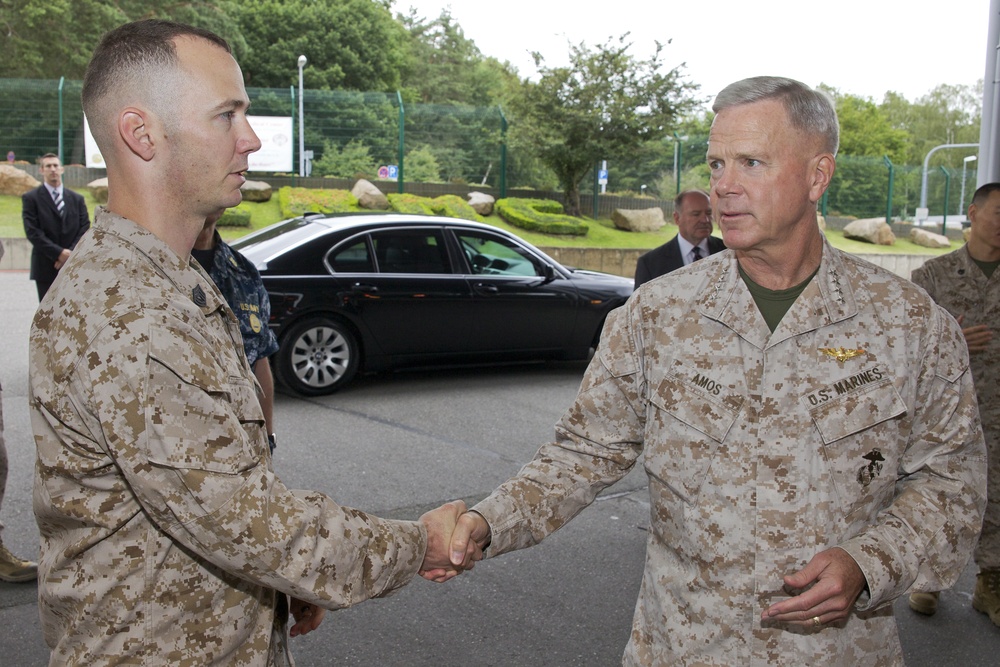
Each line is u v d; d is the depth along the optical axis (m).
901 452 1.68
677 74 23.27
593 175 24.34
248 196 21.55
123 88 1.40
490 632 3.32
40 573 1.43
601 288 8.17
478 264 7.75
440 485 5.00
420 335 7.45
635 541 4.29
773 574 1.61
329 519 1.41
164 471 1.27
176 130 1.41
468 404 7.00
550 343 8.02
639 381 1.79
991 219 3.62
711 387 1.68
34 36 30.20
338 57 38.56
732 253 1.76
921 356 1.69
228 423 1.34
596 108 23.06
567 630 3.36
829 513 1.62
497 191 24.14
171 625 1.36
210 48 1.46
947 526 1.61
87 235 1.42
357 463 5.36
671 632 1.69
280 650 1.57
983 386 3.63
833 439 1.62
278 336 6.91
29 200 7.67
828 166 1.71
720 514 1.64
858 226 26.14
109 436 1.27
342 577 1.40
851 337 1.67
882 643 1.68
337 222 7.43
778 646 1.61
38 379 1.34
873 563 1.51
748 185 1.66
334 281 7.05
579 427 1.85
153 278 1.36
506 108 24.34
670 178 24.58
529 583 3.77
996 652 3.32
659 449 1.72
